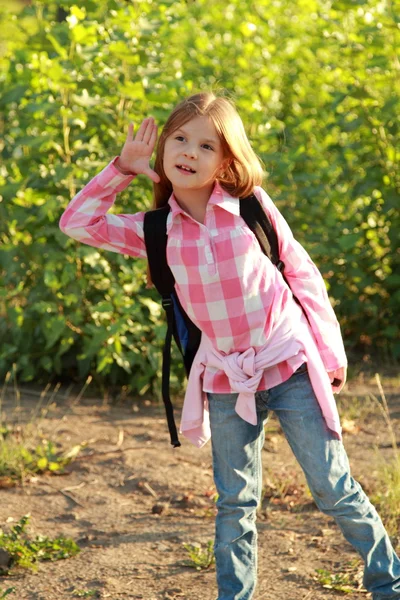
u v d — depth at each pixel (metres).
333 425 3.55
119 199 7.29
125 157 3.73
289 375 3.58
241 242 3.55
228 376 3.55
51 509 5.32
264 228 3.64
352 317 8.96
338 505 3.57
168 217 3.62
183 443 6.45
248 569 3.73
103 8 7.35
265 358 3.56
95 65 7.28
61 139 7.27
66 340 7.31
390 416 7.04
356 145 8.63
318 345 3.74
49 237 7.32
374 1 8.45
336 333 3.79
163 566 4.57
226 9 10.81
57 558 4.64
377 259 8.75
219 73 9.43
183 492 5.58
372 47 8.32
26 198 7.59
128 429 6.73
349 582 4.34
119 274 7.29
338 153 9.11
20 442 6.20
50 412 7.04
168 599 4.22
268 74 9.80
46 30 7.22
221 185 3.65
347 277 8.61
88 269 7.35
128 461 6.04
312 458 3.56
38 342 7.62
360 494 3.61
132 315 7.36
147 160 3.73
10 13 7.65
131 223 3.72
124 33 7.36
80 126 7.32
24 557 4.56
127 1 7.40
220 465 3.71
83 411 7.13
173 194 3.68
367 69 8.56
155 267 3.67
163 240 3.62
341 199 8.85
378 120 8.55
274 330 3.60
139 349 7.45
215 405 3.67
